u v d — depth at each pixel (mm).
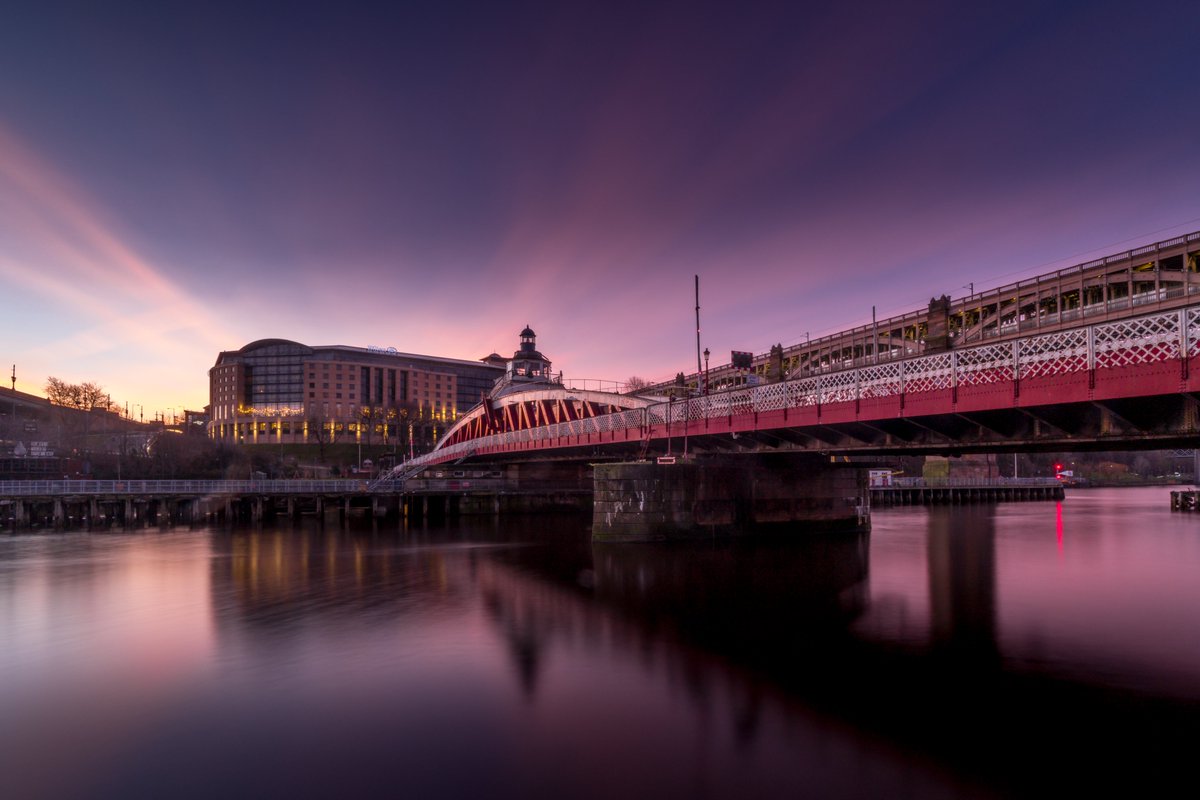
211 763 12891
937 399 23531
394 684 17141
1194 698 16047
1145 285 51344
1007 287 57344
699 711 15531
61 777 12359
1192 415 18766
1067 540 48375
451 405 196625
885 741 13945
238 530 61938
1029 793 11859
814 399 29031
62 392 149625
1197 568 34906
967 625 22969
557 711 15516
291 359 179125
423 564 37844
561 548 45156
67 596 28344
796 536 46781
